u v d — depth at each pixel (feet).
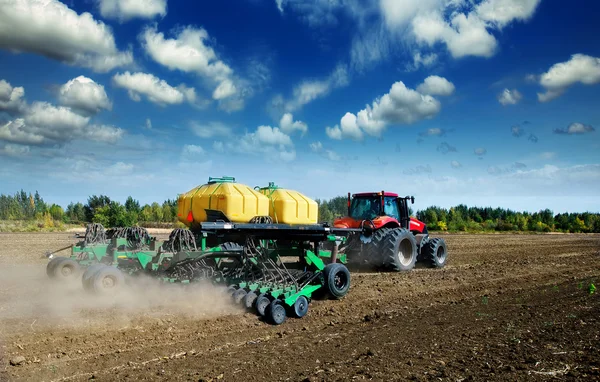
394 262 43.75
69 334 20.86
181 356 18.97
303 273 29.73
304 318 26.22
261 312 25.26
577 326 22.76
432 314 26.81
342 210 107.04
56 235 90.38
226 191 30.89
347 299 31.07
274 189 34.12
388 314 27.12
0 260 49.11
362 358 18.33
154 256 29.48
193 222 32.86
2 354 18.25
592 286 33.88
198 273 29.78
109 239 34.53
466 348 19.36
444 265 51.19
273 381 15.94
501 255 63.87
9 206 163.73
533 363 17.11
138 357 18.65
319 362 18.01
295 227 29.30
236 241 31.50
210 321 24.08
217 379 16.20
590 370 16.15
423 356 18.39
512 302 30.32
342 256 38.81
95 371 17.08
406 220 49.21
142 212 135.44
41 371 16.94
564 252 68.44
